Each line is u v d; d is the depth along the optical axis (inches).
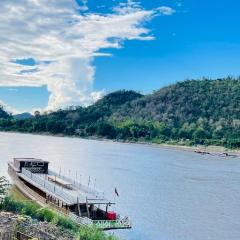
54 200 3309.5
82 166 7081.7
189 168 7844.5
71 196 3206.2
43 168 4734.3
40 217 2728.8
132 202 4217.5
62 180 4126.5
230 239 3157.0
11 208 2805.1
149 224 3412.9
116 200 4247.0
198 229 3378.4
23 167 4626.0
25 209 2746.1
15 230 2182.6
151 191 4933.6
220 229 3422.7
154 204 4192.9
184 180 6043.3
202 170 7588.6
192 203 4365.2
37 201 3486.7
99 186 5093.5
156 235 3137.3
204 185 5644.7
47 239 2262.6
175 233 3225.9
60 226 2610.7
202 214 3895.2
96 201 3171.8
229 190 5319.9
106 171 6584.6
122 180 5693.9
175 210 3988.7
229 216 3875.5
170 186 5393.7
